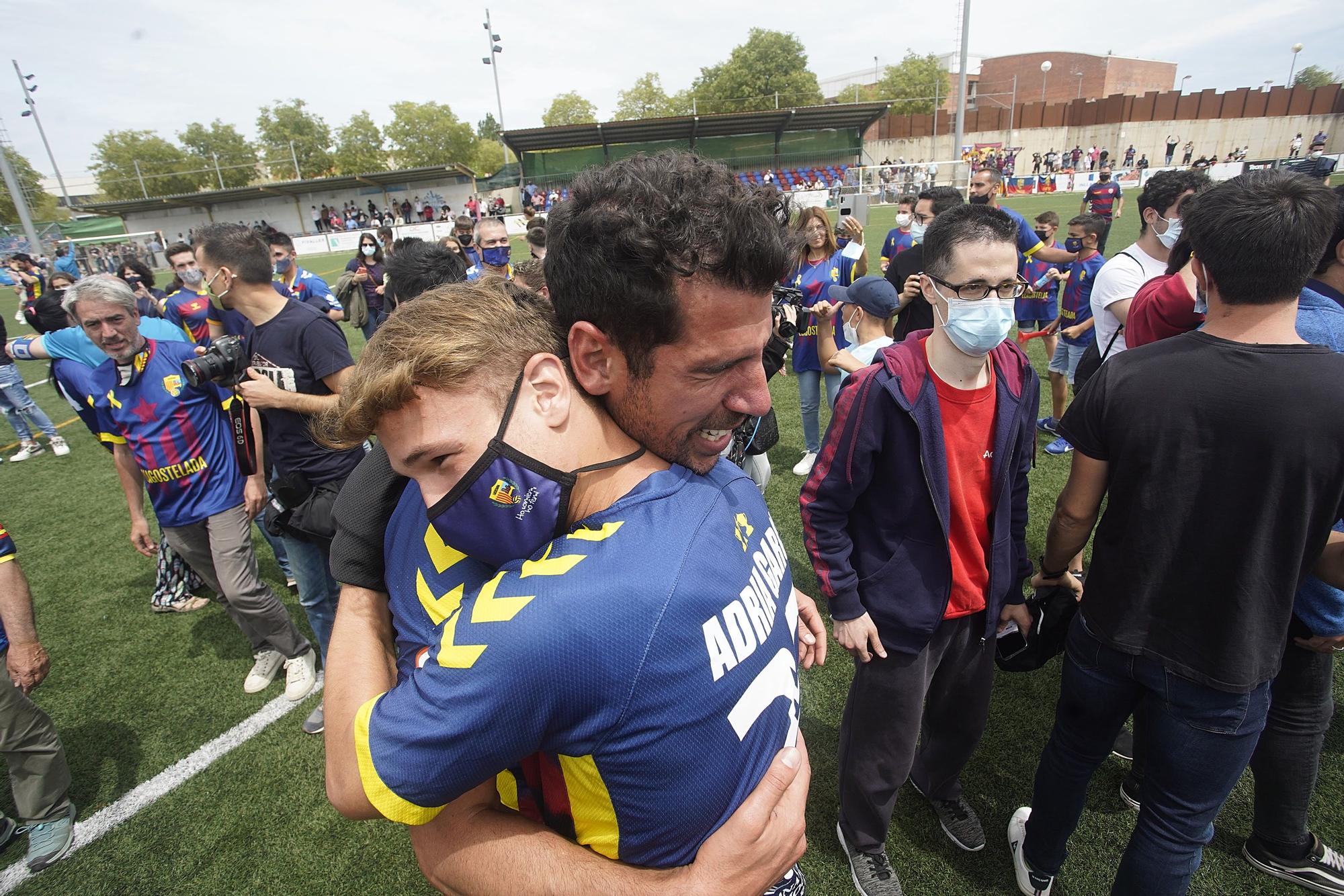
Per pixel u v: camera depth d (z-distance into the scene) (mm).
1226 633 1254
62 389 2576
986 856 2004
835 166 38125
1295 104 39938
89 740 2746
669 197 597
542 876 677
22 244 27016
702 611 645
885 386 1512
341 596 892
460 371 617
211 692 2992
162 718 2852
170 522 2646
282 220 39281
